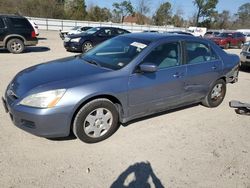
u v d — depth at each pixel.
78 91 3.48
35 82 3.60
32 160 3.36
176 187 3.07
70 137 3.96
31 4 51.81
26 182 2.97
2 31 11.84
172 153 3.74
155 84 4.23
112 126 3.97
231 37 23.53
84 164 3.36
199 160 3.62
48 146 3.69
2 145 3.63
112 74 3.85
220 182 3.21
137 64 4.05
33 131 3.46
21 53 12.48
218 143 4.11
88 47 14.02
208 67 5.12
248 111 5.38
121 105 3.98
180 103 4.86
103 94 3.69
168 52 4.49
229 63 5.62
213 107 5.66
